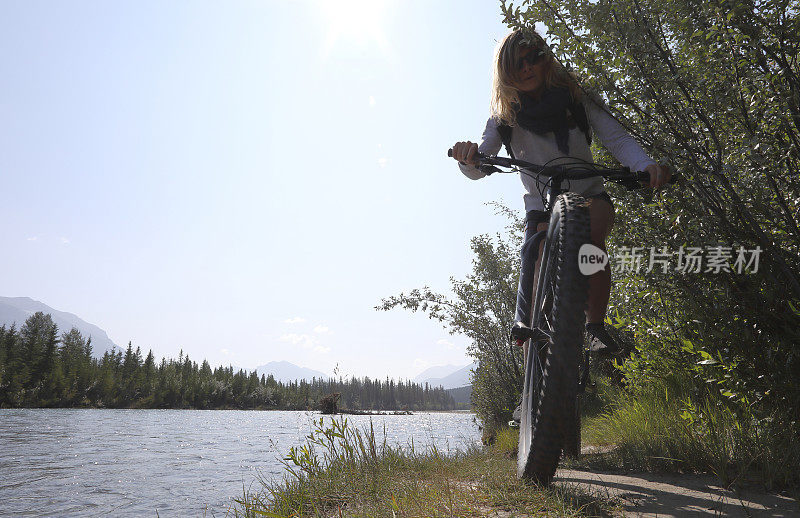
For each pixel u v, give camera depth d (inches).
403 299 357.1
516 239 348.5
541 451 75.4
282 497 114.5
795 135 104.4
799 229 106.5
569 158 93.3
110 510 250.8
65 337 5438.0
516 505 73.6
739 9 97.8
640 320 143.9
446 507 77.7
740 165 106.9
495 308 344.2
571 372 69.5
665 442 114.4
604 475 105.7
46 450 606.2
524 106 95.8
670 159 102.0
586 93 96.0
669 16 107.6
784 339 107.7
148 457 522.6
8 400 3636.8
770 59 105.3
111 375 4751.5
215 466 431.5
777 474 85.0
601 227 91.2
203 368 6717.5
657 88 108.7
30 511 257.1
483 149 104.3
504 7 95.3
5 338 4635.8
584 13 108.3
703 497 78.6
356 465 136.3
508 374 350.9
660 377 149.5
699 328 118.2
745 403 108.0
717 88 107.4
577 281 70.6
